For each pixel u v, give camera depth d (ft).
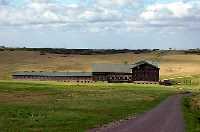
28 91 337.11
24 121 136.87
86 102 239.71
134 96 315.99
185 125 133.39
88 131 114.32
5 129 116.37
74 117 154.51
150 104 240.94
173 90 461.37
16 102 226.38
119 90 400.67
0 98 254.68
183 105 237.04
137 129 120.78
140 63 654.53
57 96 288.71
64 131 114.42
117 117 161.38
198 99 295.07
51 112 171.94
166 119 153.99
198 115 175.63
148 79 651.25
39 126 125.18
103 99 270.26
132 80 655.35
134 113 181.57
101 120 147.23
